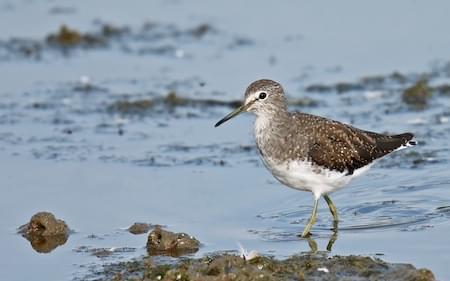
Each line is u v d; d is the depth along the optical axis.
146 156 17.48
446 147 17.28
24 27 25.70
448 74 21.53
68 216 14.67
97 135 18.72
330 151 13.81
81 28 25.61
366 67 22.22
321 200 15.24
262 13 26.30
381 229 13.76
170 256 12.88
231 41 24.44
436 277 11.75
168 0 28.03
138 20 26.34
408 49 23.08
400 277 11.55
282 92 14.29
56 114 19.88
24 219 14.57
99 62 23.39
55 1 27.89
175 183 16.11
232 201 15.24
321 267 12.01
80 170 16.78
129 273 12.25
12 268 12.70
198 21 26.02
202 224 14.25
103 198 15.43
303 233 13.66
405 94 20.11
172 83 21.73
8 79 22.11
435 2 25.62
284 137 14.01
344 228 13.91
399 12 25.20
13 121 19.44
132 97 20.83
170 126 19.25
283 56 23.16
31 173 16.64
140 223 14.18
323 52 23.27
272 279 11.66
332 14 25.50
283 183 14.37
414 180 15.76
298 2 26.78
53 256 13.13
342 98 20.38
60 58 23.70
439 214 14.20
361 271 11.82
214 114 19.91
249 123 19.41
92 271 12.44
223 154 17.56
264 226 14.16
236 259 11.91
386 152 14.56
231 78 21.92
